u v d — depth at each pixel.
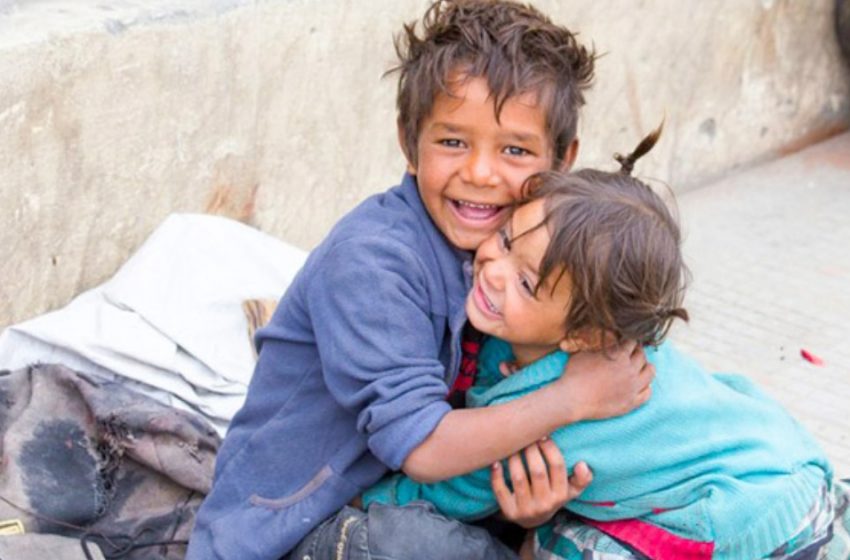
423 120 1.83
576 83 1.87
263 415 2.03
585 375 1.79
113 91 2.87
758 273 4.01
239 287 2.90
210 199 3.19
